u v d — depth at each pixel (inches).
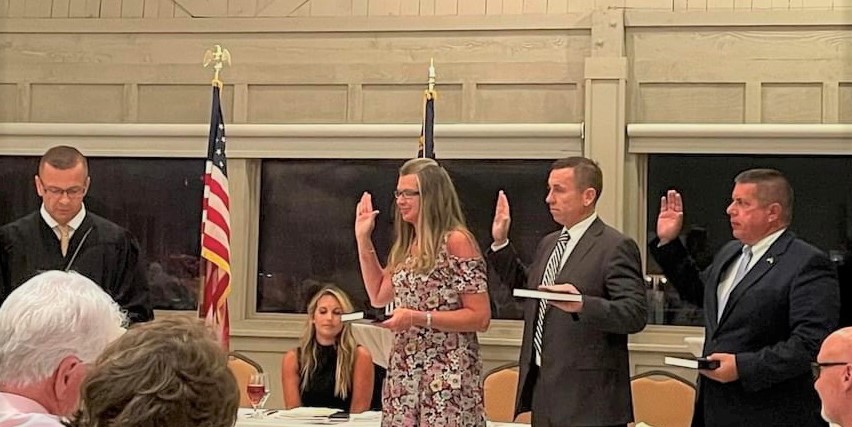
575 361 114.1
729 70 190.9
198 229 208.8
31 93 209.9
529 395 119.7
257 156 204.7
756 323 116.6
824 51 188.1
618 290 114.3
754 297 116.8
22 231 153.9
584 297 110.0
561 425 113.8
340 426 128.6
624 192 191.8
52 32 209.5
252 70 205.3
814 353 111.8
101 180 209.8
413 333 112.0
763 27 190.1
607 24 191.8
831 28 188.1
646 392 162.6
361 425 129.7
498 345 195.0
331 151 202.7
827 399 86.5
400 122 201.2
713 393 119.1
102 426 48.5
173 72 207.0
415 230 115.7
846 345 85.7
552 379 115.3
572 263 119.3
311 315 157.6
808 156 189.2
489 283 197.6
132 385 48.4
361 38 202.7
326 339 156.3
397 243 119.2
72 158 152.9
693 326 190.5
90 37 208.7
